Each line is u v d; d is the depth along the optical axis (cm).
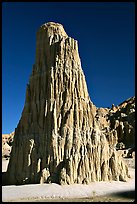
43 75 6862
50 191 5144
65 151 6012
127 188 5584
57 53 6950
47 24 7362
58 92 6619
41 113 6525
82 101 6656
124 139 11288
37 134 6388
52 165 5869
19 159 6309
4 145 12381
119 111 13475
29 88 6988
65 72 6744
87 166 5812
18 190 5291
